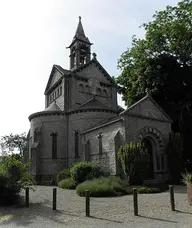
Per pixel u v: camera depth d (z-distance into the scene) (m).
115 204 13.30
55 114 32.53
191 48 28.47
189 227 8.45
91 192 16.67
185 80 29.53
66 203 14.14
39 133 31.47
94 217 10.59
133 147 20.45
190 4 29.34
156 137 25.12
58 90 37.91
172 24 29.05
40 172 30.53
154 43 30.61
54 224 9.62
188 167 29.23
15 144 68.62
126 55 34.94
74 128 31.66
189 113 29.12
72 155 31.06
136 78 32.47
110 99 39.56
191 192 12.47
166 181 23.41
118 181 19.19
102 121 30.58
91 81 37.62
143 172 20.22
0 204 14.14
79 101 35.56
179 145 24.39
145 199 14.50
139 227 8.77
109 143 24.22
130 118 23.20
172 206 11.27
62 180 24.56
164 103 30.58
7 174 14.68
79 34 41.47
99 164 23.58
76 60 40.12
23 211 12.25
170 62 29.86
